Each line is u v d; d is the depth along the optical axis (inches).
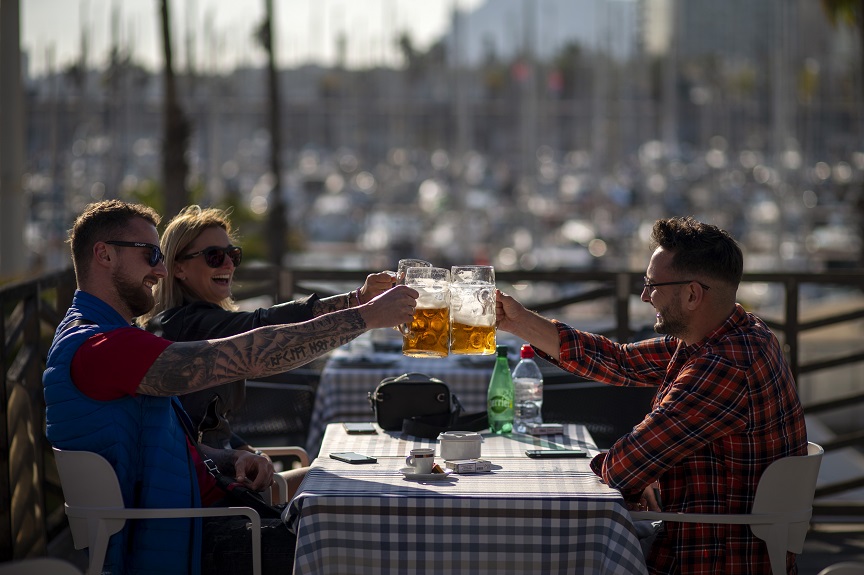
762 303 824.3
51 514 178.2
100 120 1775.3
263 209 1670.8
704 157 2180.1
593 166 1830.7
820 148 2041.1
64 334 100.3
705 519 96.5
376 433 124.3
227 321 123.0
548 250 1269.7
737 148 2315.5
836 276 195.5
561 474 102.3
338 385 168.9
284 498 126.0
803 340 397.4
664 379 111.5
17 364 152.8
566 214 1771.7
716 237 102.7
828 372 374.9
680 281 102.3
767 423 98.4
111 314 104.0
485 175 2534.5
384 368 172.7
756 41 2317.9
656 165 1911.9
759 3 2301.9
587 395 171.6
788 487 97.0
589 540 91.0
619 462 98.9
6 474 137.0
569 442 119.3
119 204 106.6
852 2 527.5
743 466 98.5
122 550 100.0
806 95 2020.2
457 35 1753.2
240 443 134.1
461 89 1744.6
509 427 126.3
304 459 137.0
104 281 104.3
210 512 98.6
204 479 111.3
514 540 91.0
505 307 117.8
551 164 2340.1
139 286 105.0
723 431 97.7
